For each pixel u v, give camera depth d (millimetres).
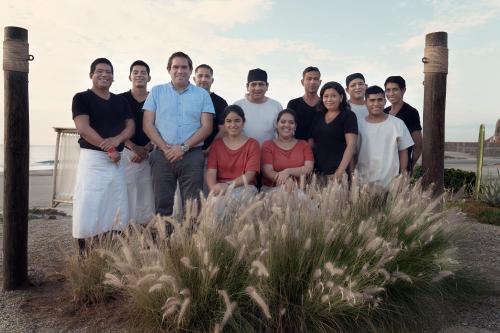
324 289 3332
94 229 4633
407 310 3609
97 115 4859
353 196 4191
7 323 3508
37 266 4945
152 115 5145
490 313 3877
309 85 5727
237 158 5035
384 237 3887
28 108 4305
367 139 5348
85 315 3633
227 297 2965
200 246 3289
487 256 5465
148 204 5852
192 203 3988
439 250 4121
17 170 4230
